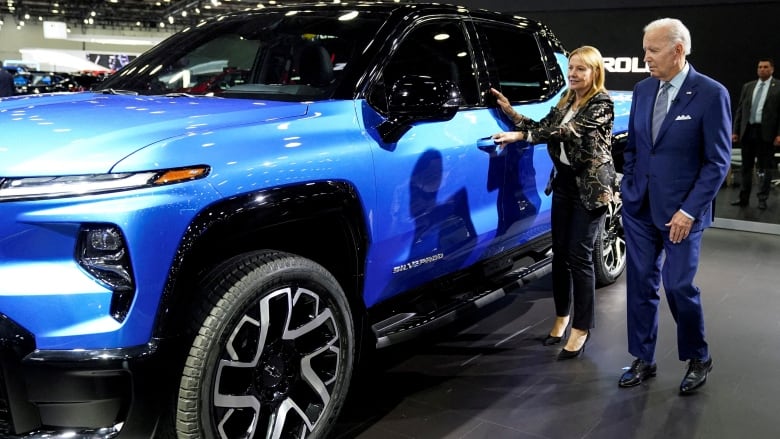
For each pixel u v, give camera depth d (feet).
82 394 5.84
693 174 9.04
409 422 8.87
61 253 5.79
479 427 8.76
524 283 11.35
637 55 23.70
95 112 7.18
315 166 7.22
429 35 9.70
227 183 6.40
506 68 11.03
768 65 21.07
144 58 10.65
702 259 17.66
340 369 7.81
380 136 8.18
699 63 22.65
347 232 7.73
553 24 25.39
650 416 9.09
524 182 11.04
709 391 9.87
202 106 7.68
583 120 9.93
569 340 11.09
